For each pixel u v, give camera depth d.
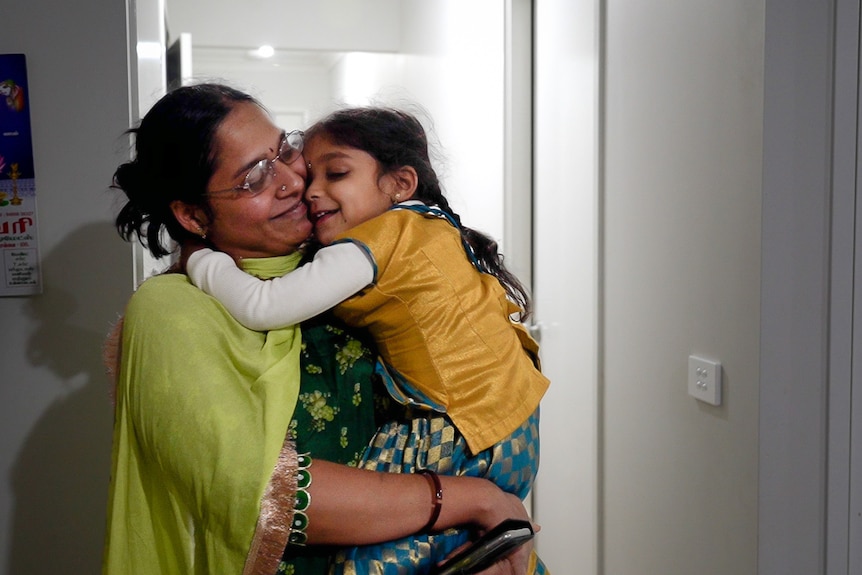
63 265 1.59
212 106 1.05
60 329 1.60
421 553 1.00
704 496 1.89
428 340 1.06
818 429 1.64
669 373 2.04
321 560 1.04
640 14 2.13
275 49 4.57
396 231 1.07
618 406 2.34
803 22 1.56
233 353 0.98
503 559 1.04
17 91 1.56
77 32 1.57
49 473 1.61
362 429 1.09
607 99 2.34
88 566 1.62
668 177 2.02
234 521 0.91
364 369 1.10
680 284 1.98
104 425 1.62
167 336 0.98
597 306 2.41
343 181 1.14
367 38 4.75
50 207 1.58
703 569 1.90
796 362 1.62
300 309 1.00
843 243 1.59
